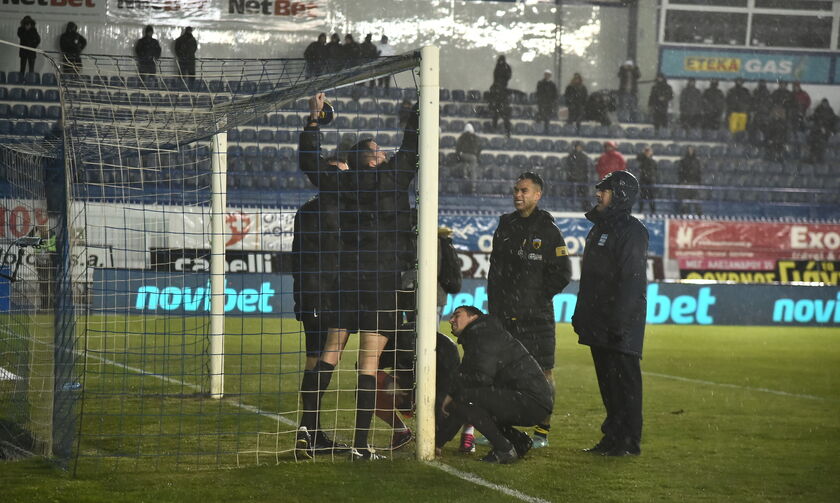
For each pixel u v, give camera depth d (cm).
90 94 2036
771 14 9838
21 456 1845
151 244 5447
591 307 2002
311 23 9088
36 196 2431
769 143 9100
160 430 2155
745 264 7262
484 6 9556
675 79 9888
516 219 2200
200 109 2155
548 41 9738
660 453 2050
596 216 2028
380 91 8531
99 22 8544
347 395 2875
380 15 9275
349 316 1953
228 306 6141
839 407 2908
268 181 7206
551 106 8994
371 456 1883
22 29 8038
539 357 2156
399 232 1975
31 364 2314
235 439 2078
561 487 1672
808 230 7344
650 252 7169
